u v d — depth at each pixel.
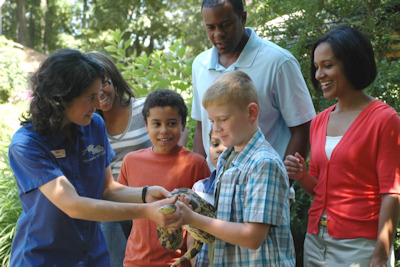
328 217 2.74
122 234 3.74
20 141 2.27
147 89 6.03
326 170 2.77
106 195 2.73
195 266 2.71
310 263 2.86
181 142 3.69
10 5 43.53
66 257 2.39
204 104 2.39
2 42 21.05
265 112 3.27
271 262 2.29
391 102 4.21
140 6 31.22
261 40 3.34
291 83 3.20
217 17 3.13
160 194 2.60
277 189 2.22
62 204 2.24
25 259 2.33
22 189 2.31
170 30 31.20
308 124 3.26
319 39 2.90
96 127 2.61
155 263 3.05
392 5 4.70
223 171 2.51
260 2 5.67
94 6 32.41
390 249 2.56
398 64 4.24
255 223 2.19
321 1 4.89
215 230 2.24
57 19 41.16
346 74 2.75
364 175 2.64
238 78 2.36
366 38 2.79
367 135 2.63
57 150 2.35
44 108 2.23
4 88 20.52
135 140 3.69
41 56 30.16
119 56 6.06
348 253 2.64
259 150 2.33
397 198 2.53
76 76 2.20
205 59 3.54
